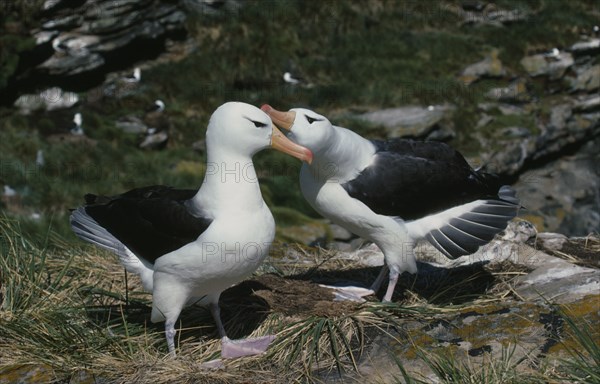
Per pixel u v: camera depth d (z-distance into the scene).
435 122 12.86
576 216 12.91
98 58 12.99
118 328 4.90
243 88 13.98
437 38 15.14
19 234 5.99
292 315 4.91
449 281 5.42
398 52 14.90
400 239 4.90
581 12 16.58
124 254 4.62
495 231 4.99
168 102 13.34
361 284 5.53
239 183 4.27
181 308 4.52
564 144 13.76
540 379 3.93
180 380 4.29
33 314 4.92
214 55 14.12
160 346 4.70
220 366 4.41
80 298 5.21
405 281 5.49
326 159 4.71
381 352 4.43
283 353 4.51
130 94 13.19
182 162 12.09
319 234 10.27
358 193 4.81
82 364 4.47
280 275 5.72
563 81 14.83
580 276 5.09
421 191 4.87
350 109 13.59
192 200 4.39
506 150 12.90
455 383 3.97
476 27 15.86
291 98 13.73
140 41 13.54
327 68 14.39
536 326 4.42
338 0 15.45
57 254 6.12
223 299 5.15
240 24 14.61
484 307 4.73
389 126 12.80
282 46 14.54
